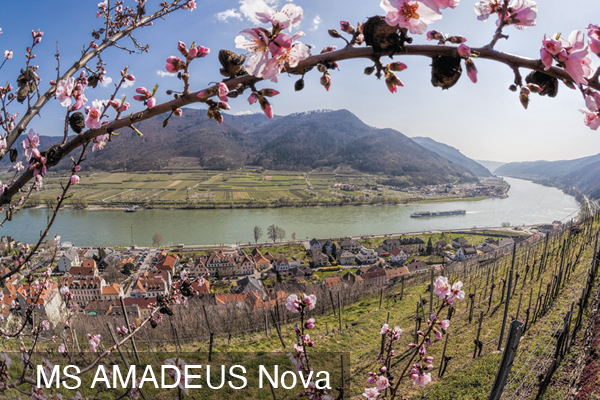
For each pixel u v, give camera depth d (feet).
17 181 5.98
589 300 42.96
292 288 137.18
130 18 11.27
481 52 4.03
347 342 63.77
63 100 5.18
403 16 3.39
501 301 66.64
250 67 3.46
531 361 36.81
